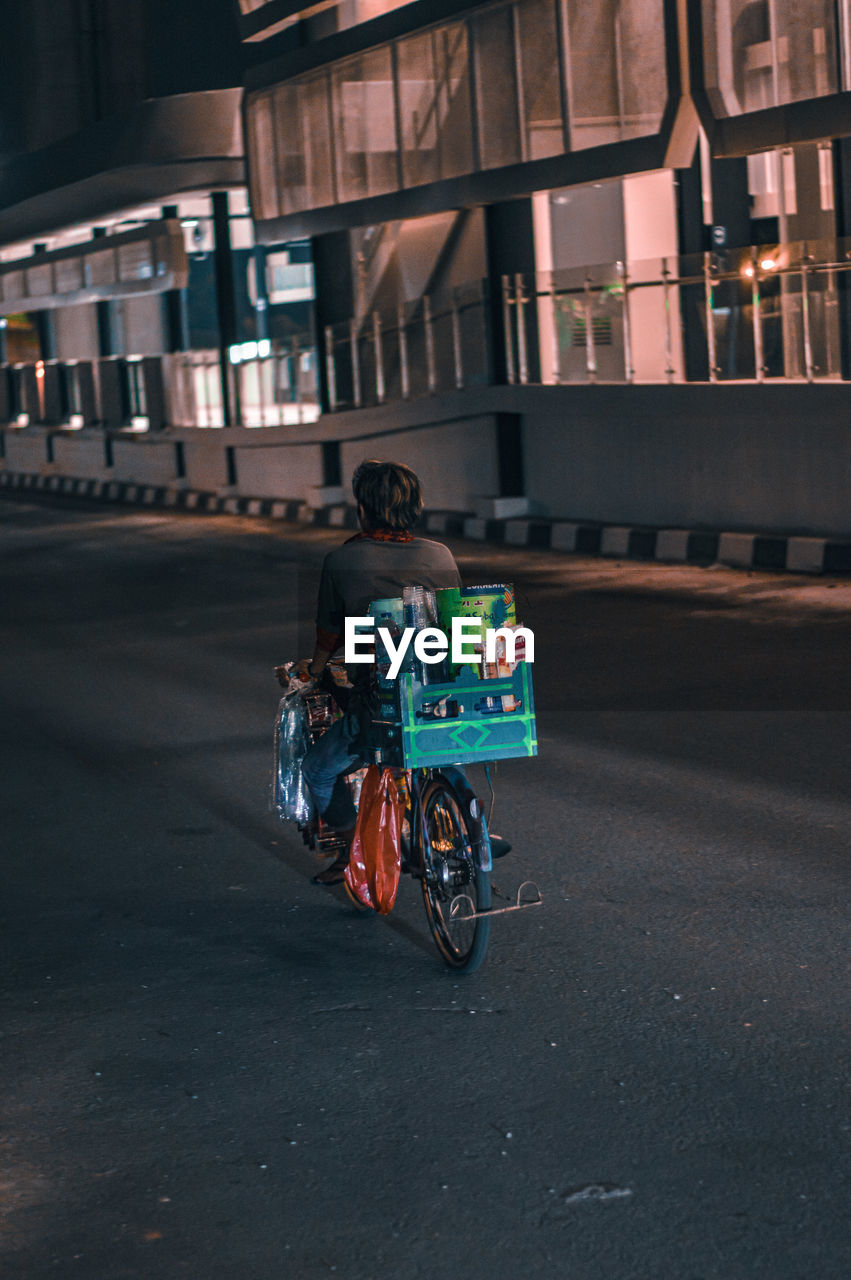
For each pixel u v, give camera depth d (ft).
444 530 70.69
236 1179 13.03
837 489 49.37
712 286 52.95
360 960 18.48
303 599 52.70
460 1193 12.59
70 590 58.85
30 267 134.10
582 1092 14.39
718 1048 15.25
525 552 60.90
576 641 40.09
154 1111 14.47
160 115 95.86
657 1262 11.40
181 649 43.27
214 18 95.76
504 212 70.85
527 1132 13.61
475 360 68.59
